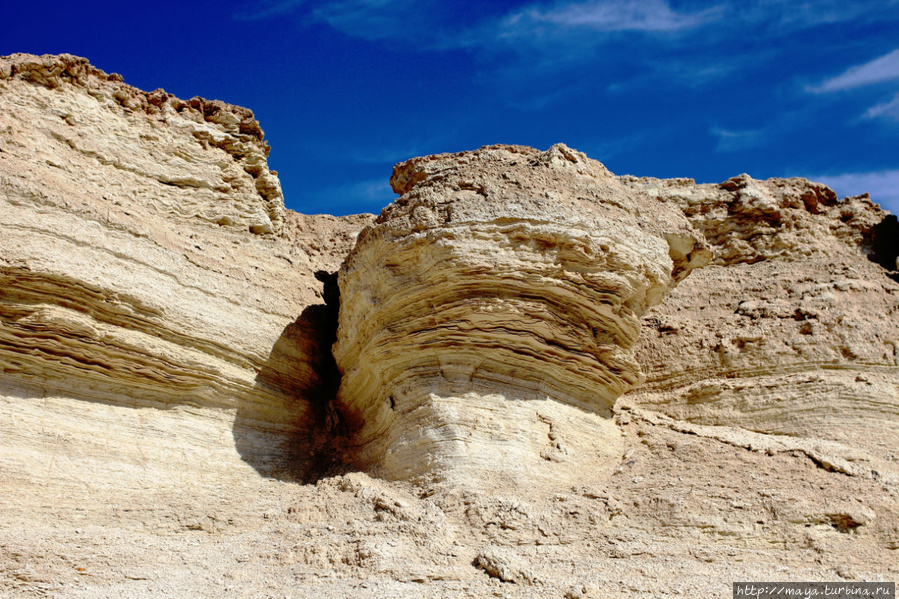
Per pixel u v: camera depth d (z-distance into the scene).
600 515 14.59
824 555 13.75
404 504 14.77
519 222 16.44
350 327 17.75
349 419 18.11
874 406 18.03
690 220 23.14
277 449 17.36
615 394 17.77
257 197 20.98
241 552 14.05
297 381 18.52
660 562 13.55
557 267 16.41
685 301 21.36
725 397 18.66
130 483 15.29
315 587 12.87
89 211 16.91
